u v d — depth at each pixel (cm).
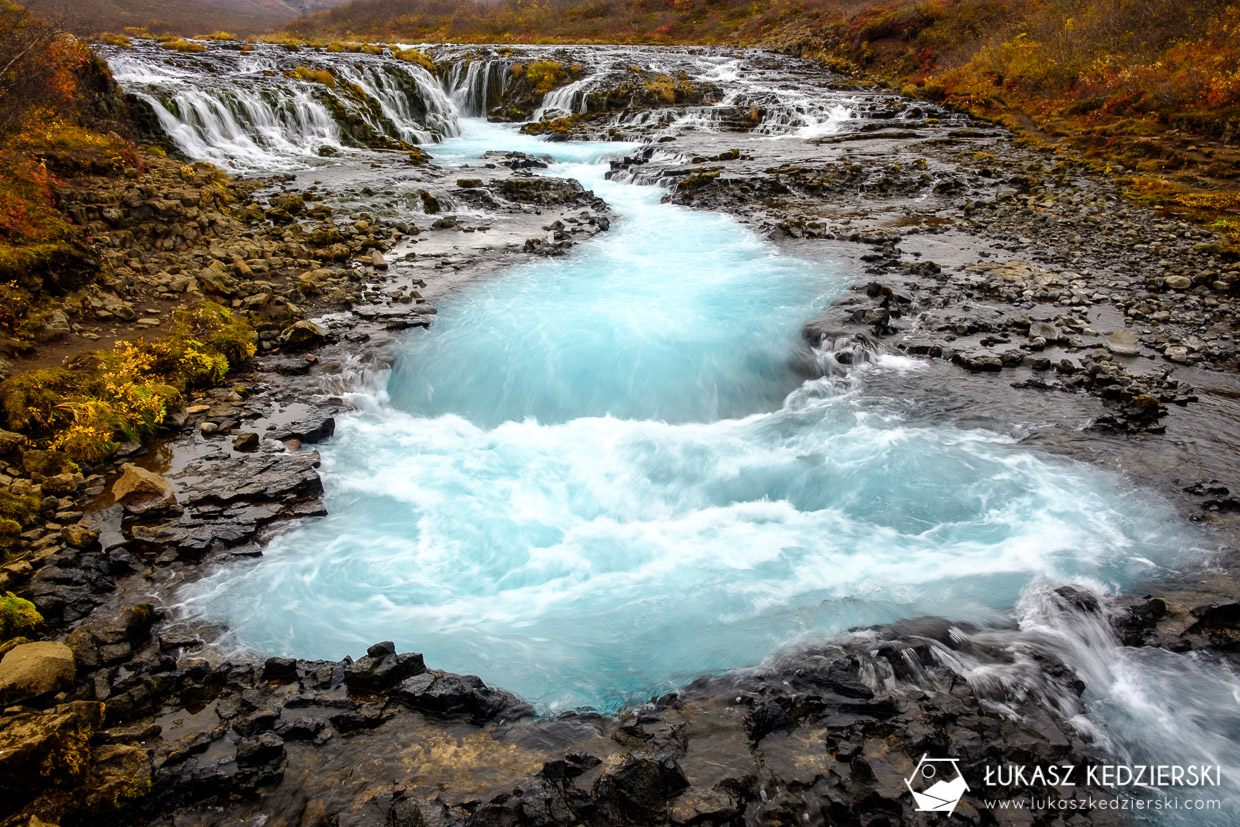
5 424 720
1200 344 967
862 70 3509
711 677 485
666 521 697
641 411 906
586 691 486
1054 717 445
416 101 2777
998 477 707
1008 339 988
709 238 1447
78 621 523
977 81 2847
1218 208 1523
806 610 552
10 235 968
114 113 1670
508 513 694
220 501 665
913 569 601
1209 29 2259
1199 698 463
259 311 1042
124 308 962
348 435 817
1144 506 656
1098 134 2155
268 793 396
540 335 999
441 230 1495
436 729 439
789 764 410
